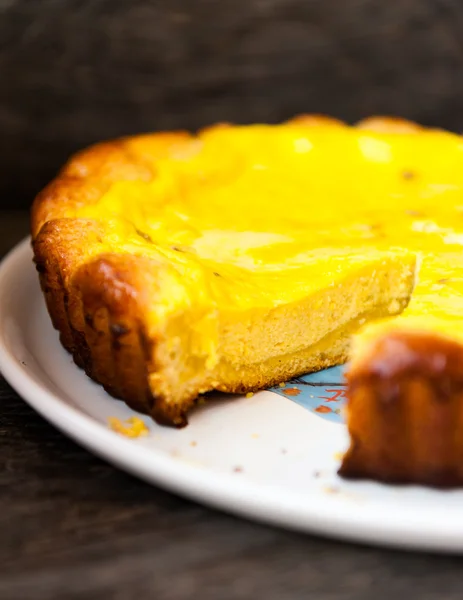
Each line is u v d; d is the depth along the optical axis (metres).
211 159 0.66
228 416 0.51
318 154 0.68
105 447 0.46
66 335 0.55
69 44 0.79
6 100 0.79
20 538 0.44
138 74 0.80
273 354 0.54
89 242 0.54
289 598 0.42
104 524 0.45
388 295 0.58
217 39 0.80
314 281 0.55
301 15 0.80
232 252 0.57
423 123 0.84
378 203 0.64
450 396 0.46
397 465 0.46
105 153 0.64
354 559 0.44
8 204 0.82
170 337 0.50
